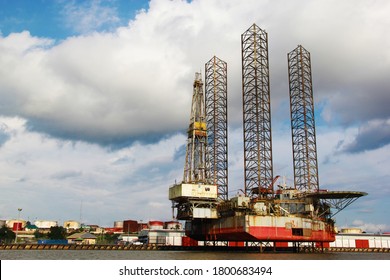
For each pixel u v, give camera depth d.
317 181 119.25
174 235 139.25
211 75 131.00
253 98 115.38
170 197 106.94
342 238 142.88
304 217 99.44
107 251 106.06
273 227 93.62
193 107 117.44
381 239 146.38
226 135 127.88
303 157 121.38
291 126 124.56
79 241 168.88
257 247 115.31
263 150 112.25
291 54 128.75
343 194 100.31
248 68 117.75
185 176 112.31
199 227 113.75
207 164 116.62
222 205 101.56
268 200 103.62
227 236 100.56
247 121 115.12
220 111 129.25
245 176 112.12
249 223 91.50
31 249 110.94
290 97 126.88
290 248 115.25
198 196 100.94
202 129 115.62
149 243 135.62
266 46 118.38
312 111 123.62
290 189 111.62
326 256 89.12
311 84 125.06
